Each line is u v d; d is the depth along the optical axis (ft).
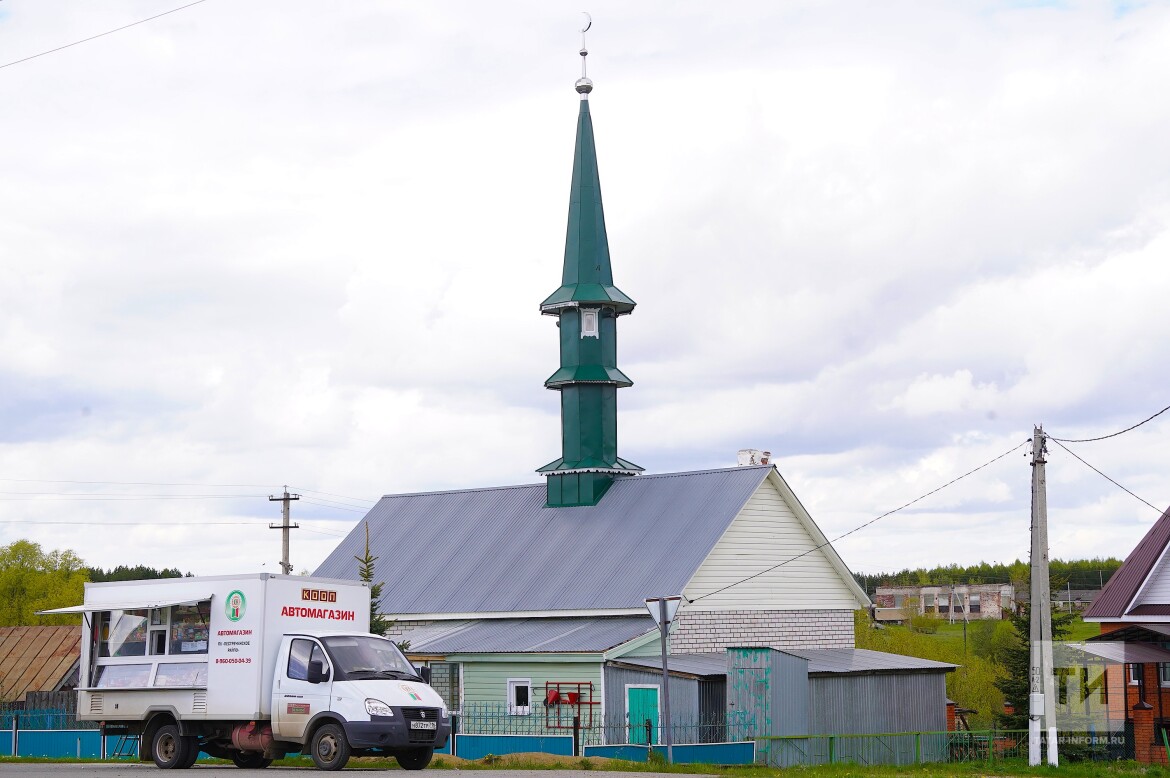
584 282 148.56
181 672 80.18
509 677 122.72
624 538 135.95
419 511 161.38
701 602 126.41
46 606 302.66
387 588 146.00
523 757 89.86
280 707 76.89
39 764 93.40
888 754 118.32
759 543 133.49
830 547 137.69
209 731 80.48
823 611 138.10
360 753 77.71
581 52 154.92
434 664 127.13
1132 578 138.31
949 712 133.59
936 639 354.95
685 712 111.45
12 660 191.42
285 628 79.15
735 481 135.33
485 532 149.79
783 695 108.99
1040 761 96.12
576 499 146.30
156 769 81.15
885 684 121.39
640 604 123.85
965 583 558.56
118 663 82.64
